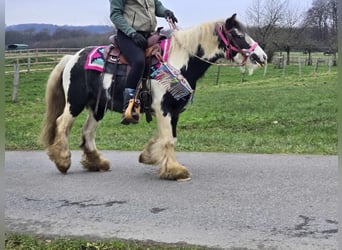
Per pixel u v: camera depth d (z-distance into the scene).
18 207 5.05
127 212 4.80
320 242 3.94
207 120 12.41
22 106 17.27
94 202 5.18
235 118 12.39
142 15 5.88
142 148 8.25
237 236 4.10
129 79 5.74
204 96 18.81
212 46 5.87
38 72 29.56
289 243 3.93
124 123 5.89
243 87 22.39
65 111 6.38
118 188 5.70
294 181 5.77
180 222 4.47
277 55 45.53
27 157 7.70
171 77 5.68
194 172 6.34
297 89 19.56
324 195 5.19
